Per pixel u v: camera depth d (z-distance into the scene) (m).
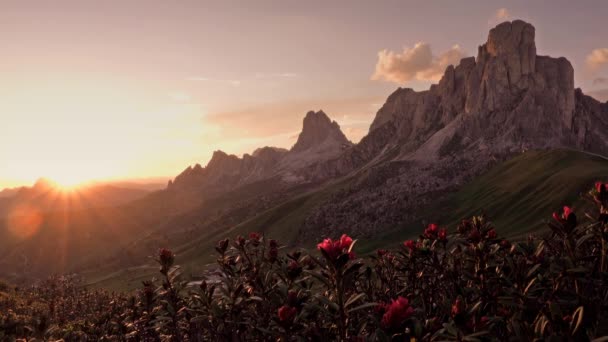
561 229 6.91
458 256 8.39
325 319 7.62
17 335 17.48
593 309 5.91
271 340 8.30
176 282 10.61
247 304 8.88
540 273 7.13
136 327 13.23
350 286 8.49
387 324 5.14
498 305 6.90
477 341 4.85
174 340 10.55
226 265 9.99
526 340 5.33
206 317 8.82
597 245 7.01
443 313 6.62
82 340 17.02
